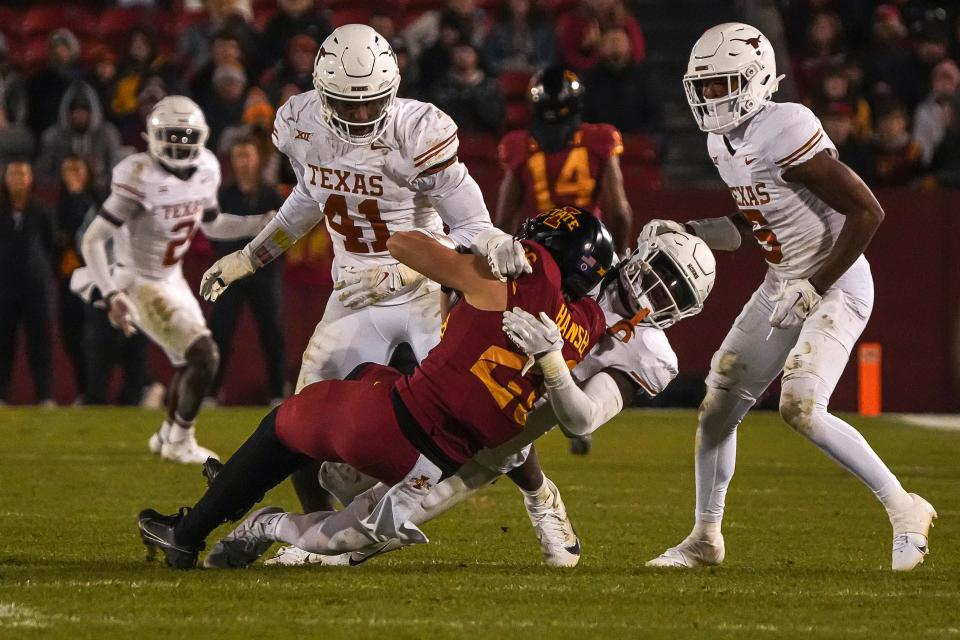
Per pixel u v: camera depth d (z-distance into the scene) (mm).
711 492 17516
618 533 20234
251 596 14414
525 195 29500
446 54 46094
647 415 40812
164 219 28344
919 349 42781
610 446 32906
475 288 14602
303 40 45406
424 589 14984
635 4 53500
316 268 42031
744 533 20516
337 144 17938
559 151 28844
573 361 14648
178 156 28141
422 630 13008
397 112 17859
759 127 16922
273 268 40156
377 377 15016
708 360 42812
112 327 40188
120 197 28062
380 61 17328
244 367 42375
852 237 16562
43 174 43875
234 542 15883
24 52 52656
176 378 28469
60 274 40625
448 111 44562
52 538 18672
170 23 52594
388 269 18250
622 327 15305
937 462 30703
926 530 17156
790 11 50406
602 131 28766
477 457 15578
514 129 48375
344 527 15164
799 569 17188
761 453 32219
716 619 13758
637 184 45219
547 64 50000
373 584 15188
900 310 42812
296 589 14805
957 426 38906
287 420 15039
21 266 40094
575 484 26031
